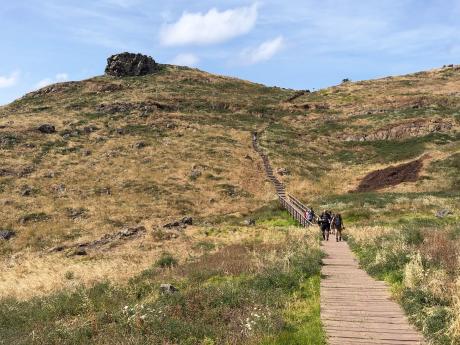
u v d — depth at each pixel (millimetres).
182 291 13805
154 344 9367
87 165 53125
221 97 94812
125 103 79750
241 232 32156
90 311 12367
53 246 33281
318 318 10477
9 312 13625
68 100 86688
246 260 18297
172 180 50562
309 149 68625
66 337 10297
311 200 46625
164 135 67438
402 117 76062
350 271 15812
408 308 10758
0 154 53219
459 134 66625
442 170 49531
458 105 80938
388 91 98875
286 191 50844
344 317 10562
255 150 65562
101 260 26562
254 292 12500
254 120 83062
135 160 56000
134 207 42219
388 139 69875
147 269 19859
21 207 40688
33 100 91062
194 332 9938
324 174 58312
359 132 73562
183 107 84688
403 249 15508
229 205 45375
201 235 31969
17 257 31125
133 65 108625
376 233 22516
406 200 38875
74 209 40812
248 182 52750
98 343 9586
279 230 32094
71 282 19359
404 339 9164
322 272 15547
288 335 9312
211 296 12203
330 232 28594
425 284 11523
